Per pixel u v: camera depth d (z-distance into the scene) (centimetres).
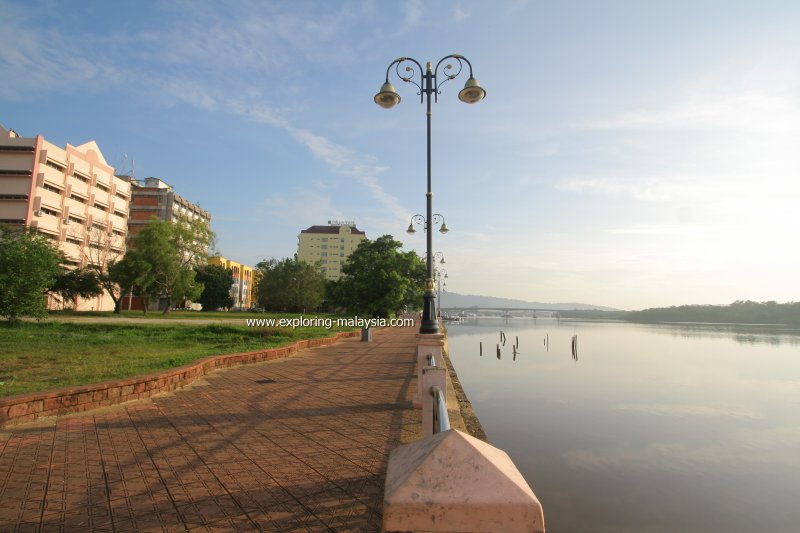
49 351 1172
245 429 578
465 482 106
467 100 984
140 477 408
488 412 1802
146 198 7662
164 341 1616
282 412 678
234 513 342
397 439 546
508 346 5119
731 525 888
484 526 102
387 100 992
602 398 2114
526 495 103
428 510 103
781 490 1051
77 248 5266
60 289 3572
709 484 1091
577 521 900
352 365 1286
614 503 979
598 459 1262
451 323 11981
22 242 1906
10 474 405
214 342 1630
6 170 4650
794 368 3400
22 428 545
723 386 2548
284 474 425
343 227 13138
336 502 365
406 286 2978
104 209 5828
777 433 1567
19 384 692
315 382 968
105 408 666
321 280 7800
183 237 4388
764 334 8438
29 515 329
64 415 610
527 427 1584
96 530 311
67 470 419
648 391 2336
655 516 920
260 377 1020
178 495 372
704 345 5744
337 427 597
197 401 739
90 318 3141
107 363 959
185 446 502
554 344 5625
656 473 1159
